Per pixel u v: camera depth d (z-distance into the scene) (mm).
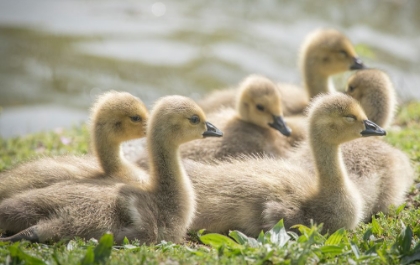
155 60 29781
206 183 12805
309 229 11203
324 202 12289
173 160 12141
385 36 31891
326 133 12508
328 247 10289
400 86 26281
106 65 29312
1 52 30000
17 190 11711
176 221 11875
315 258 10133
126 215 11117
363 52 26219
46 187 11406
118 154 13031
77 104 26875
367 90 15758
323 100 12766
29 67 29016
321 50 18750
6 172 12586
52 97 27344
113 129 12859
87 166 12758
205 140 15031
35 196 10906
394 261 10242
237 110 16828
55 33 31844
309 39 19219
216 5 36375
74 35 31812
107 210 10977
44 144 18297
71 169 12258
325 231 12258
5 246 10289
